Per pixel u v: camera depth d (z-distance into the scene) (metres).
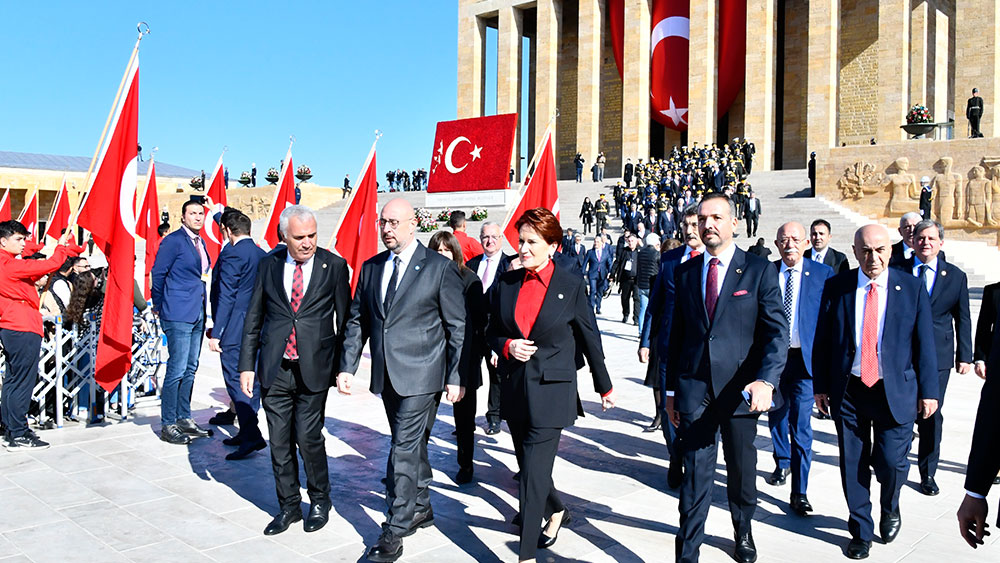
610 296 27.08
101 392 8.80
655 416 8.95
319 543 5.35
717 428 4.89
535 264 5.07
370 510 6.05
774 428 6.80
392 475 5.20
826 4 38.06
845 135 43.22
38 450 7.55
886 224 29.58
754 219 27.41
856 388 5.46
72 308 8.42
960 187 28.03
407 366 5.34
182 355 7.95
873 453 5.56
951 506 6.28
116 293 8.11
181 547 5.22
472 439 6.78
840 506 6.26
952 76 43.41
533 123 56.38
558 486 6.68
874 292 5.46
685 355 5.04
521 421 5.01
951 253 24.95
